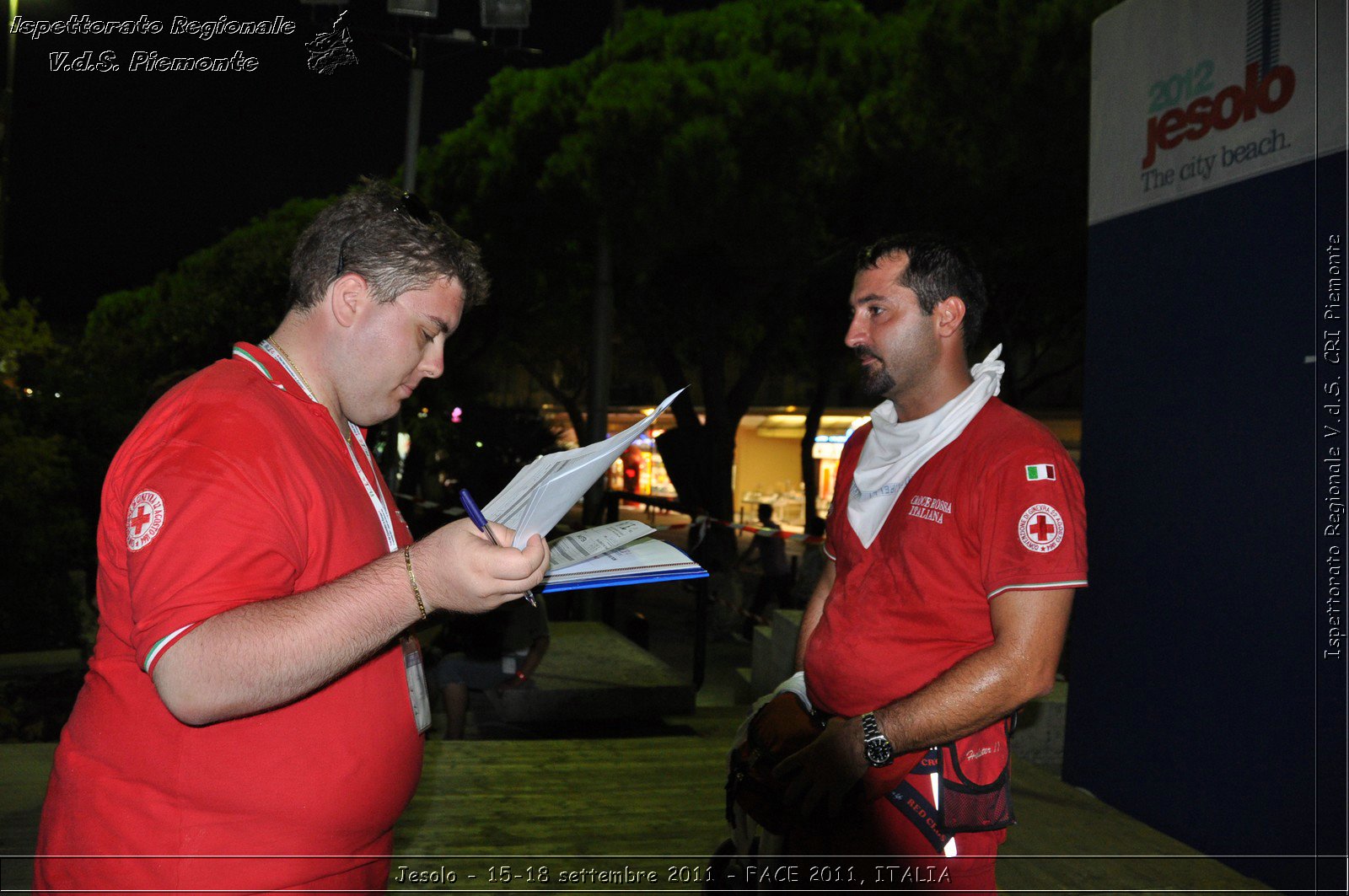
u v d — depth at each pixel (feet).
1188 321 10.28
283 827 3.97
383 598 3.61
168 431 3.83
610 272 39.70
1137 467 11.01
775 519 96.02
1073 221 34.53
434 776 11.83
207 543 3.49
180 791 3.80
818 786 5.62
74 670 23.35
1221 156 9.88
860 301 6.50
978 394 6.15
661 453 50.08
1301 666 8.73
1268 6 9.29
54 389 28.45
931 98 34.55
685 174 37.88
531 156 48.24
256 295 68.03
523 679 18.52
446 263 4.42
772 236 39.99
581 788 11.43
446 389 54.08
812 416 55.72
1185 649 10.11
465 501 3.75
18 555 25.44
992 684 5.31
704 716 20.98
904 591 5.94
